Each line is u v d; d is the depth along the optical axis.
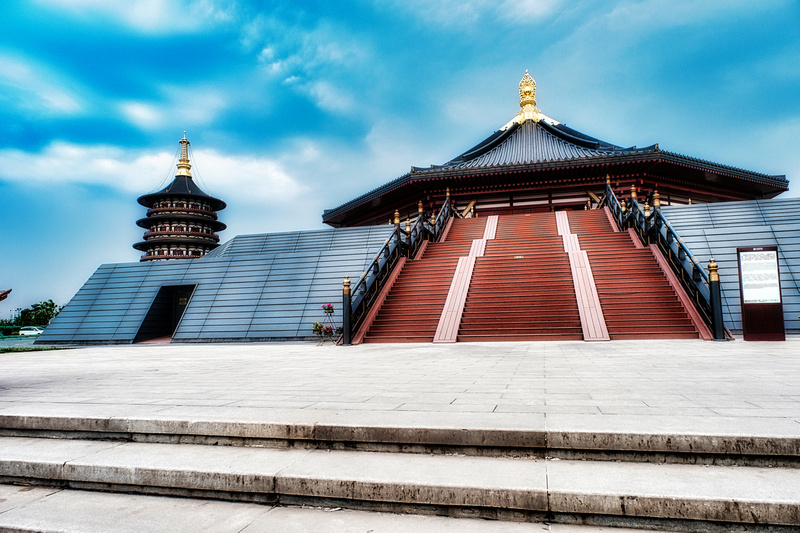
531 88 38.56
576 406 4.18
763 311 11.44
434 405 4.38
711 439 3.14
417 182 31.02
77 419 4.22
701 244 17.05
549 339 12.84
